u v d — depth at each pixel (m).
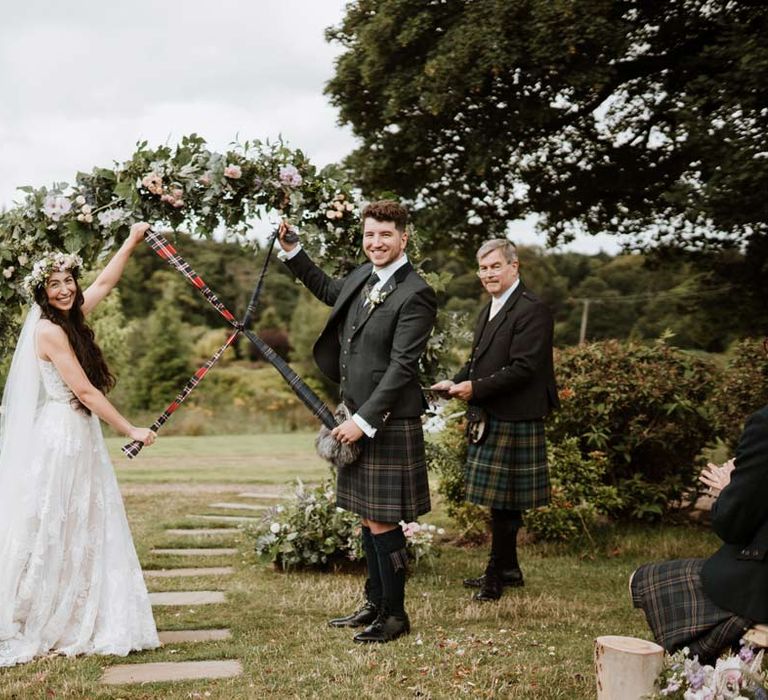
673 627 2.29
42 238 3.70
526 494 3.96
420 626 3.40
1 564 2.96
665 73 7.64
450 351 4.17
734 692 2.03
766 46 5.68
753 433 2.13
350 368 3.27
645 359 6.09
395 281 3.24
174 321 20.33
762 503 2.13
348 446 3.18
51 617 2.96
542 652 3.03
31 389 3.09
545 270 27.16
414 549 4.59
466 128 7.40
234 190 3.84
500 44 6.35
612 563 4.84
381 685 2.65
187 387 3.25
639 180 8.13
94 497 3.08
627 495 5.85
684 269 17.84
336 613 3.61
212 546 5.22
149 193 3.79
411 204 8.30
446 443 5.34
